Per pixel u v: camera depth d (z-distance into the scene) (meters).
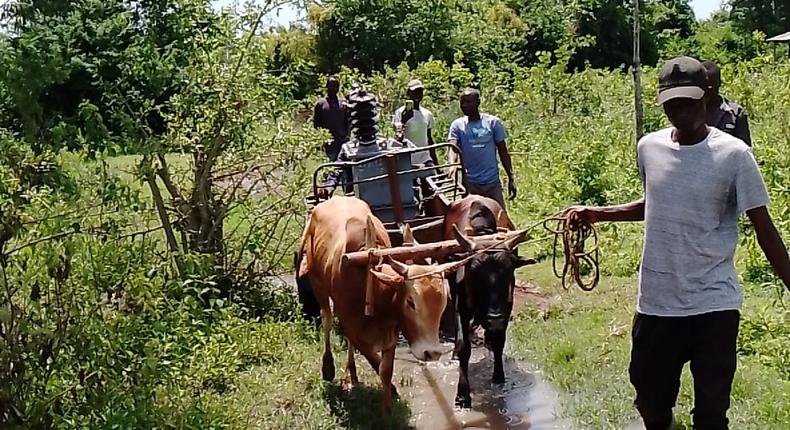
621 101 18.69
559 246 10.26
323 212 6.64
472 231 6.21
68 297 5.01
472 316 6.38
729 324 4.15
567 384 6.55
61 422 5.00
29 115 4.89
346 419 6.06
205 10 7.93
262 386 6.55
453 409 6.39
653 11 43.72
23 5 4.81
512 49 33.22
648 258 4.29
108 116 7.08
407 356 7.59
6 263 4.84
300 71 9.30
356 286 5.66
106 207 5.45
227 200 8.52
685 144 4.20
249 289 8.62
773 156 9.30
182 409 5.55
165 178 8.00
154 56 7.15
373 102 7.66
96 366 5.09
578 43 33.81
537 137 15.72
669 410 4.54
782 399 5.65
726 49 41.69
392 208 7.36
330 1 29.16
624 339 7.26
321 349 7.47
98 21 6.56
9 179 4.65
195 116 7.93
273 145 8.41
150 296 5.34
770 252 4.09
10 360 4.79
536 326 7.86
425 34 30.70
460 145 8.55
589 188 12.20
